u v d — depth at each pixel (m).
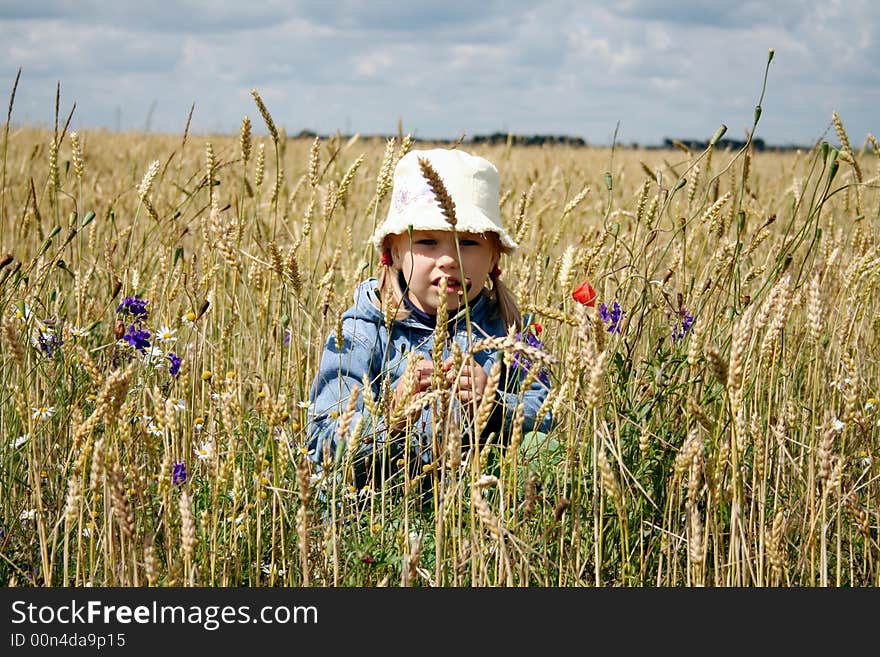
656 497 3.17
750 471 3.19
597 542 2.75
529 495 2.65
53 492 3.23
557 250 5.72
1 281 3.49
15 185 7.98
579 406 2.96
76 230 3.71
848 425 2.77
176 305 4.32
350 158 8.56
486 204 3.84
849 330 3.33
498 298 3.97
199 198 7.12
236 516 3.01
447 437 2.67
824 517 2.71
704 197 3.69
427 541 3.19
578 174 7.48
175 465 2.84
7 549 3.05
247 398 3.98
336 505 3.21
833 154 3.16
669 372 3.35
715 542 2.70
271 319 4.19
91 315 4.05
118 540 2.79
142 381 3.37
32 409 3.24
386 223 3.88
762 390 3.29
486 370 3.72
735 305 3.36
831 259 3.80
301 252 5.26
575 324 2.96
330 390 3.73
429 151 3.90
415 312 3.83
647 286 3.47
